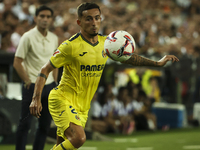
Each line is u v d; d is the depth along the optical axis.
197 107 40.19
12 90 22.97
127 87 35.81
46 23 16.38
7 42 29.28
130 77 37.91
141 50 39.84
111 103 33.00
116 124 32.75
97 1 50.47
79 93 12.75
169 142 26.77
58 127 12.61
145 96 36.81
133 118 35.06
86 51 12.28
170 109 38.28
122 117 33.00
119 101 34.12
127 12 50.44
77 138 11.82
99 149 22.78
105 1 53.44
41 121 15.89
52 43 16.97
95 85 13.06
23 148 15.85
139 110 35.69
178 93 39.59
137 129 35.44
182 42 47.56
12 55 25.39
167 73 38.72
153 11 56.06
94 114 31.88
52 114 12.73
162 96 40.44
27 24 32.84
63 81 12.81
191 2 64.31
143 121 35.12
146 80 38.50
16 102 17.28
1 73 24.97
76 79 12.57
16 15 32.81
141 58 13.27
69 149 11.91
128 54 11.91
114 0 53.94
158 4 59.97
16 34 29.80
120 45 11.72
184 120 39.41
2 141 20.91
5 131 20.30
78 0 46.12
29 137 21.64
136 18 48.88
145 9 57.09
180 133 33.00
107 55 12.07
